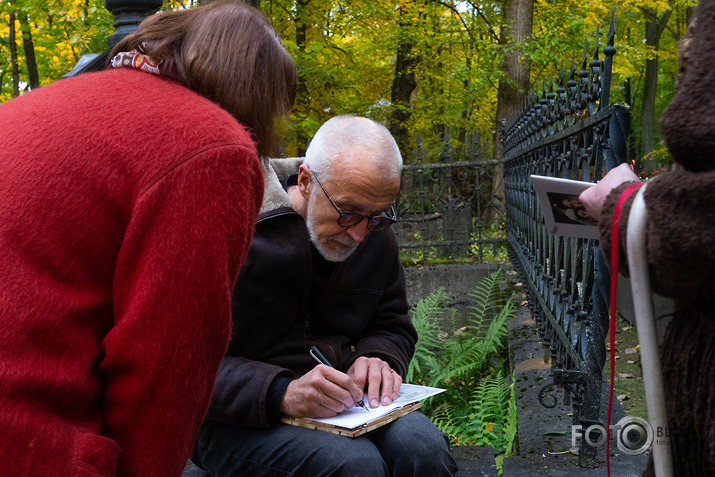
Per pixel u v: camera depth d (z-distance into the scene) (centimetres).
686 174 93
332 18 1012
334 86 989
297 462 181
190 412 113
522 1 1052
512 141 575
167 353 107
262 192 121
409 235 716
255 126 133
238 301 201
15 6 855
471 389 402
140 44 128
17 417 97
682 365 103
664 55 1239
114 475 108
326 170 197
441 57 1246
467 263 634
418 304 485
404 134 1226
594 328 223
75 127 109
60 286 105
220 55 127
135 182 107
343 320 219
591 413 225
